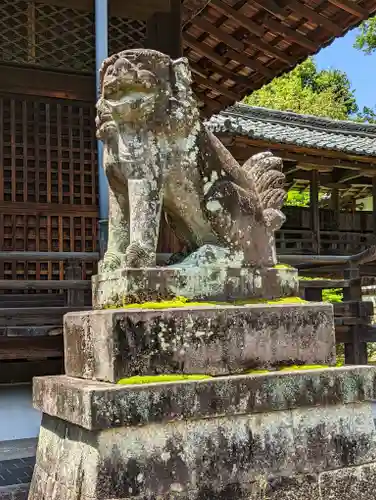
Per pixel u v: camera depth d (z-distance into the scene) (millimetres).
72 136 8180
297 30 8188
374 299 12961
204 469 2373
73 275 6680
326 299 13609
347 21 7781
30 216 7895
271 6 7566
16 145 7879
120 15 8289
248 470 2463
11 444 4672
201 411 2385
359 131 15445
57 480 2520
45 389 2748
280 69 9258
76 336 2764
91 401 2189
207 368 2527
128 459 2244
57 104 8125
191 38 9062
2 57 7836
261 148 12469
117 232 2889
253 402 2498
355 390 2754
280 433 2570
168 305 2572
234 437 2465
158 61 2730
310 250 14461
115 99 2727
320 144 12773
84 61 8242
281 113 14586
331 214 16078
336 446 2684
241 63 9281
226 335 2588
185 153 2832
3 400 6242
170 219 3057
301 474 2576
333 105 24828
